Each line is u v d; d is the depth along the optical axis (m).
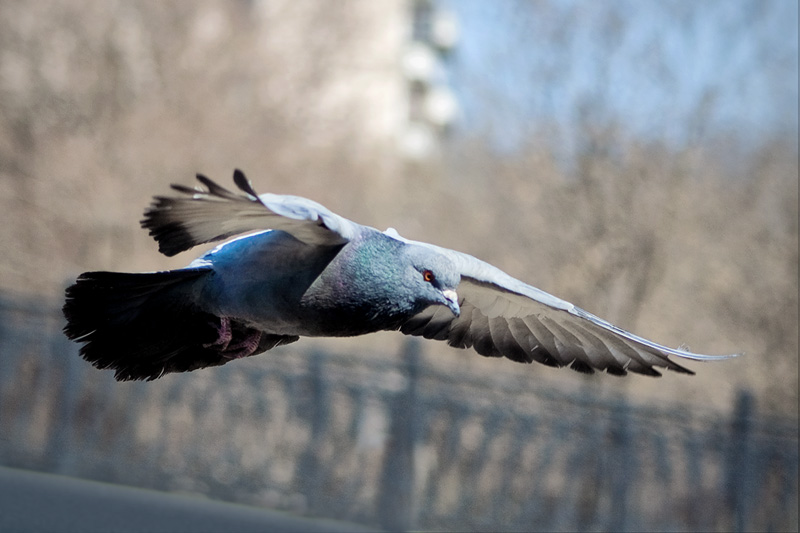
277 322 5.50
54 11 20.14
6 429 12.58
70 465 12.53
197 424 12.70
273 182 21.58
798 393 19.45
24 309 12.82
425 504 12.48
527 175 18.83
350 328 5.50
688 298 19.91
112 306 5.37
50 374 12.71
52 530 9.23
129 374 5.57
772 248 20.00
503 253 19.44
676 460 13.40
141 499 11.46
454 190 21.94
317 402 12.66
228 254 5.43
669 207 18.05
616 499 13.04
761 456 13.85
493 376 12.95
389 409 12.59
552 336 6.75
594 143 17.94
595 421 13.17
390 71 25.42
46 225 19.67
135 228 19.91
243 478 12.56
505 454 12.84
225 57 21.38
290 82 22.48
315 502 12.43
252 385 12.75
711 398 19.78
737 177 20.03
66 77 20.09
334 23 23.23
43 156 19.86
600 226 17.80
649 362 6.60
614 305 17.80
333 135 22.98
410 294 5.50
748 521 13.59
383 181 23.44
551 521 12.82
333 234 5.08
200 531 10.19
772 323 19.77
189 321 5.55
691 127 18.27
